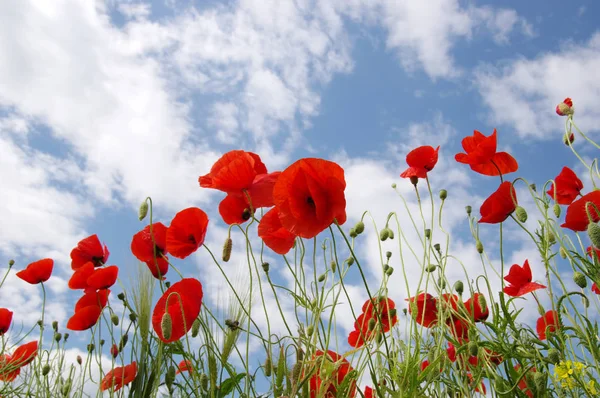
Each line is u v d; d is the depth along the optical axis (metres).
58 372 1.02
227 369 0.79
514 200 0.82
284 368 0.76
